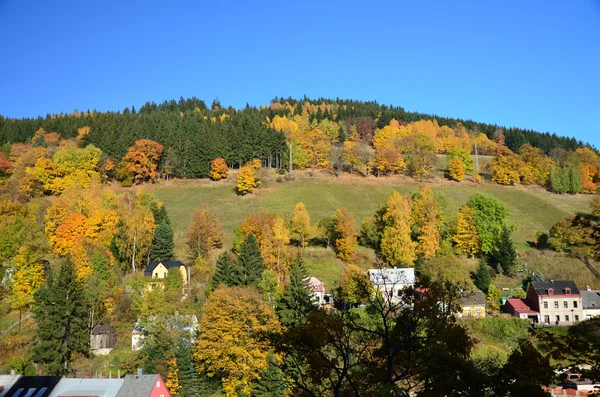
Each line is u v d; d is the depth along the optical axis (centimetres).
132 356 5734
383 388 1517
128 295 7044
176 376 5256
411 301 1925
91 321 6325
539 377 1620
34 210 9312
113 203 9269
